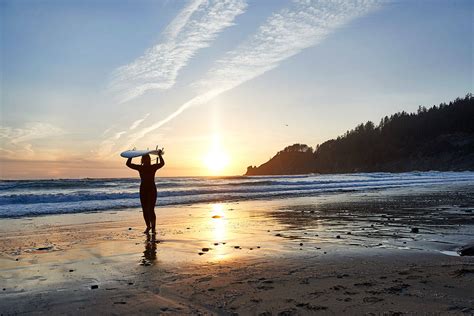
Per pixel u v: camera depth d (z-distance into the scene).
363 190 28.69
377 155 153.00
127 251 7.29
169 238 8.83
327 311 3.88
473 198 19.81
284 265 5.98
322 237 8.80
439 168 123.31
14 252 7.24
